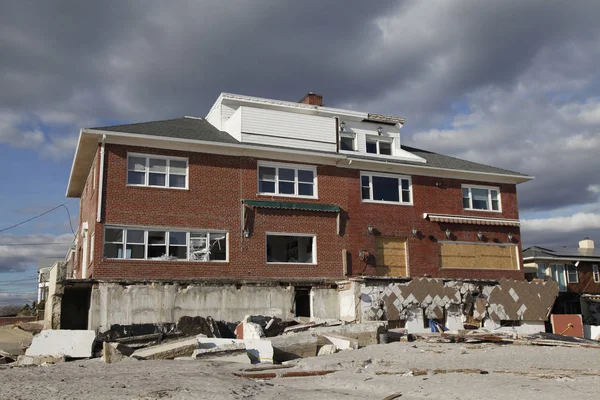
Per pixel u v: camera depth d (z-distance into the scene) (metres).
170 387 10.82
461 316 26.67
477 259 30.95
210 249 24.78
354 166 28.69
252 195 26.05
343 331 20.67
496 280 28.03
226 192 25.55
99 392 10.23
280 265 26.00
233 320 23.83
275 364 16.30
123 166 23.67
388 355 17.05
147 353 17.22
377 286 25.22
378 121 31.22
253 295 24.48
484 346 18.52
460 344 19.55
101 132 23.06
